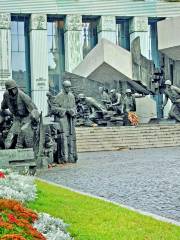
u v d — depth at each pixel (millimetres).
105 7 59625
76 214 8281
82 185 13211
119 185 12852
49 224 6672
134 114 37562
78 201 9781
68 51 58344
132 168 17312
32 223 6520
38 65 57375
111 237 6652
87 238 6527
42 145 18422
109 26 59688
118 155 25234
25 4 57156
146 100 40844
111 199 10680
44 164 18359
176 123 37125
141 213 8648
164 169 16438
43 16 57719
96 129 32062
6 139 16922
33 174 15969
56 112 20453
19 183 10188
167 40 41000
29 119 17297
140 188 12133
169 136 32906
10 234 5195
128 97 39156
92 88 40562
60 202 9508
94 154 27031
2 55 56031
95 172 16516
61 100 20516
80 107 37375
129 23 61656
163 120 39531
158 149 29719
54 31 60156
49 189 11469
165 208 9383
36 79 57156
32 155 16031
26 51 59031
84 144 30844
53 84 59125
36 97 57000
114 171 16547
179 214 8773
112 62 40031
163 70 41312
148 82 40781
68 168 18484
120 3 60094
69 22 58469
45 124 19656
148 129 32938
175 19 40625
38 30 57531
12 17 58344
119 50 40438
